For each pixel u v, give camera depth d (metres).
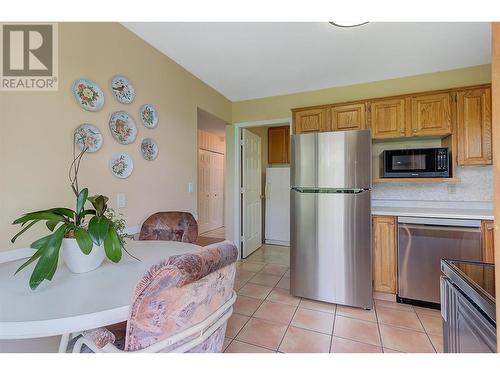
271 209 4.51
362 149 2.16
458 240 2.10
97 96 1.73
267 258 3.71
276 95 3.41
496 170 0.47
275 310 2.19
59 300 0.88
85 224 1.39
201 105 2.91
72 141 1.58
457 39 2.07
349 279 2.21
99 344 0.85
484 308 0.76
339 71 2.67
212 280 0.92
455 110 2.35
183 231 2.02
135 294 0.78
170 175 2.40
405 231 2.26
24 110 1.37
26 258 1.34
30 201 1.38
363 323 1.98
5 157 1.29
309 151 2.34
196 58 2.41
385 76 2.78
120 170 1.89
